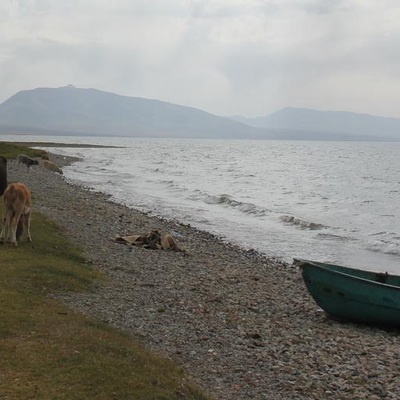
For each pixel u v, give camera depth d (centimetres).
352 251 2925
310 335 1415
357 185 7031
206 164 11300
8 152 9062
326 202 5175
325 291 1583
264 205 4844
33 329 1114
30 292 1411
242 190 6119
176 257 2294
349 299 1559
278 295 1848
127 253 2202
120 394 874
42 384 867
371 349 1338
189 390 960
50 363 948
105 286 1636
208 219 3881
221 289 1819
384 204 5062
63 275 1623
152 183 6462
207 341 1277
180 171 8819
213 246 2783
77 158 10794
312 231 3512
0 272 1545
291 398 1018
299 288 1994
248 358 1197
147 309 1466
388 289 1539
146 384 927
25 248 1872
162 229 3055
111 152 16012
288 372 1133
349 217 4225
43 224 2375
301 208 4725
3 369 909
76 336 1095
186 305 1555
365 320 1580
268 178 7906
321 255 2808
